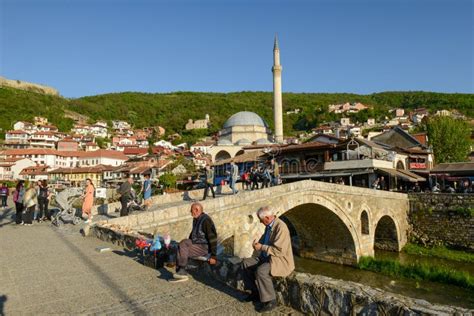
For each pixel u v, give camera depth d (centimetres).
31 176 8481
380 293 521
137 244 1003
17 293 711
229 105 16225
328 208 2630
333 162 3950
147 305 637
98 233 1423
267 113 15075
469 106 14050
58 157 9738
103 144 12525
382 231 3528
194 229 790
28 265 948
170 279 780
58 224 1873
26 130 11744
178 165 6919
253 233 2003
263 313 590
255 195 2050
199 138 13062
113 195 3988
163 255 916
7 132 10994
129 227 1395
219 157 6431
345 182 4009
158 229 1591
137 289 730
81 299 672
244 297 668
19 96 14412
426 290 2191
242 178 2931
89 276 835
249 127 6962
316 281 586
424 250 3300
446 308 453
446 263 2925
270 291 598
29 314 600
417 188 4338
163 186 5184
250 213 2006
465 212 3234
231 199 1914
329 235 3044
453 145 5691
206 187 2067
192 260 829
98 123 14450
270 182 2630
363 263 2795
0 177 8500
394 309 471
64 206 1928
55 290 729
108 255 1078
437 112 12975
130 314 596
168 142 12781
